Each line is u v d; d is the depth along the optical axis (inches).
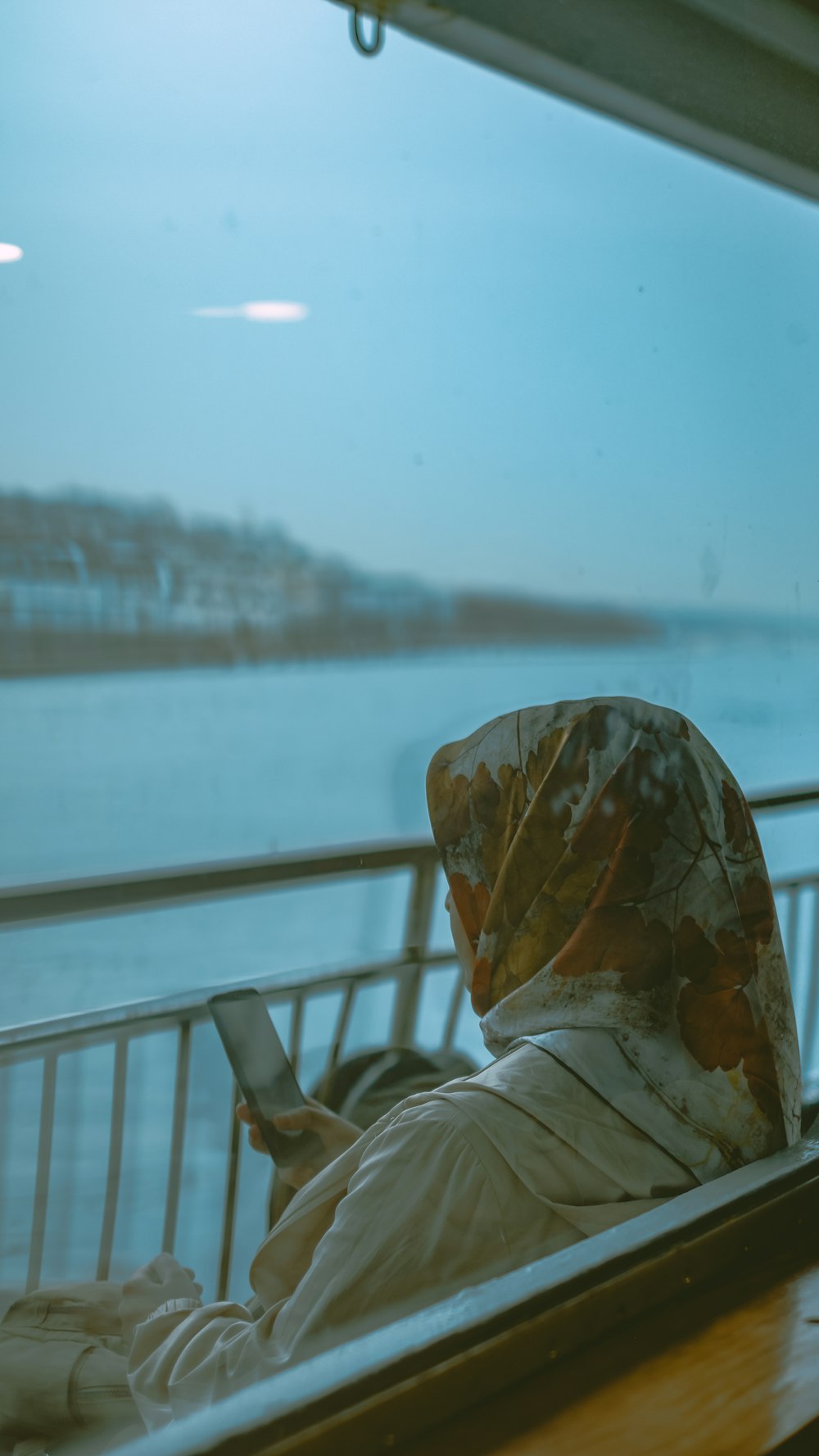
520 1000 47.3
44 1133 38.0
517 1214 39.6
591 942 45.9
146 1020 39.2
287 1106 48.5
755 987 46.8
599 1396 30.0
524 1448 27.6
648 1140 42.9
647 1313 34.4
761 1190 40.0
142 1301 42.3
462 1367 28.8
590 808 46.1
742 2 45.2
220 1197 46.4
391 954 49.6
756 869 49.1
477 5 35.9
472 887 49.8
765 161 49.3
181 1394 37.9
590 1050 44.5
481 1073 45.8
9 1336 39.3
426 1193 39.9
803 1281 37.3
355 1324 37.5
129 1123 40.9
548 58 39.7
